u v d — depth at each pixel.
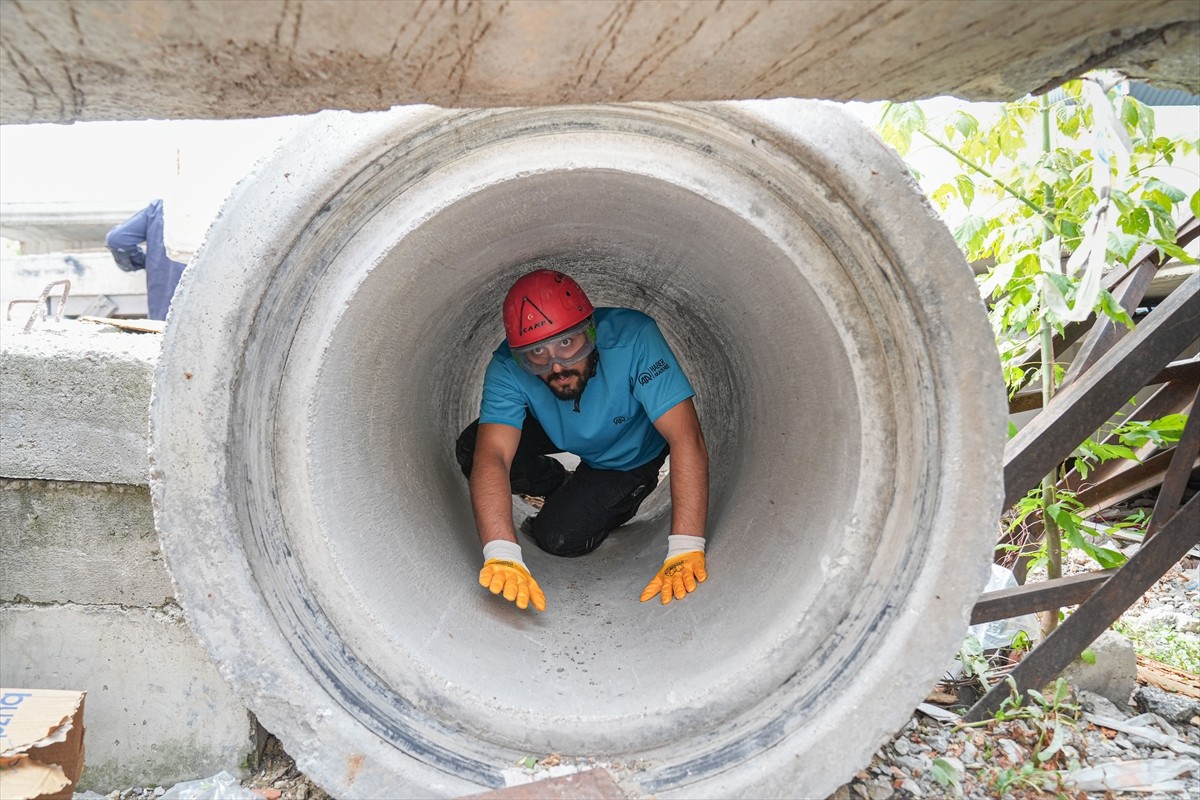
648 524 3.55
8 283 8.48
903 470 1.97
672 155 1.93
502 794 1.83
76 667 2.40
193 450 1.83
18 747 1.79
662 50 1.27
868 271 1.91
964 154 3.00
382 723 1.95
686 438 2.74
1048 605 2.49
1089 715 2.53
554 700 2.11
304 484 1.95
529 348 2.51
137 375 2.27
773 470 2.54
